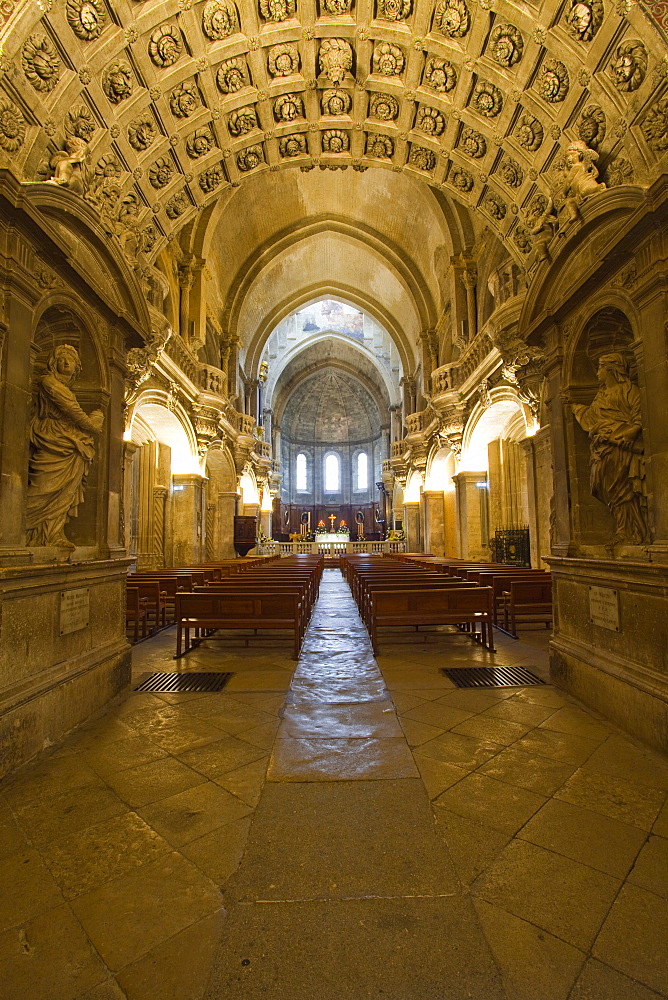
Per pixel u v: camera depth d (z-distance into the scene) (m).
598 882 2.26
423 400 23.30
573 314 5.15
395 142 7.16
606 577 4.38
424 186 15.63
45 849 2.55
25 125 4.27
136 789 3.15
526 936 1.95
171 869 2.38
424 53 5.83
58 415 4.53
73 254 4.47
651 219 3.71
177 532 15.87
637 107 4.38
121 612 5.43
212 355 19.64
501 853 2.47
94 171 5.42
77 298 4.66
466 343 15.70
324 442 45.91
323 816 2.81
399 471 27.55
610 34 4.34
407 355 25.89
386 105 6.61
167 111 5.79
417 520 26.89
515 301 10.04
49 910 2.12
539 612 7.84
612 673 4.17
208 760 3.54
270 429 33.72
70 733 4.04
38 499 4.29
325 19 5.64
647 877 2.29
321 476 45.94
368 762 3.47
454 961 1.83
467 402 15.98
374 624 6.69
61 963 1.86
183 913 2.10
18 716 3.43
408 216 18.91
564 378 5.35
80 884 2.29
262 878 2.30
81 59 4.58
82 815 2.86
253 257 20.88
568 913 2.07
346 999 1.68
